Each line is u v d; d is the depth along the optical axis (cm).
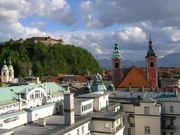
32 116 4494
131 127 6606
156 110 6153
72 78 17212
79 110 4978
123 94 7412
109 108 5909
